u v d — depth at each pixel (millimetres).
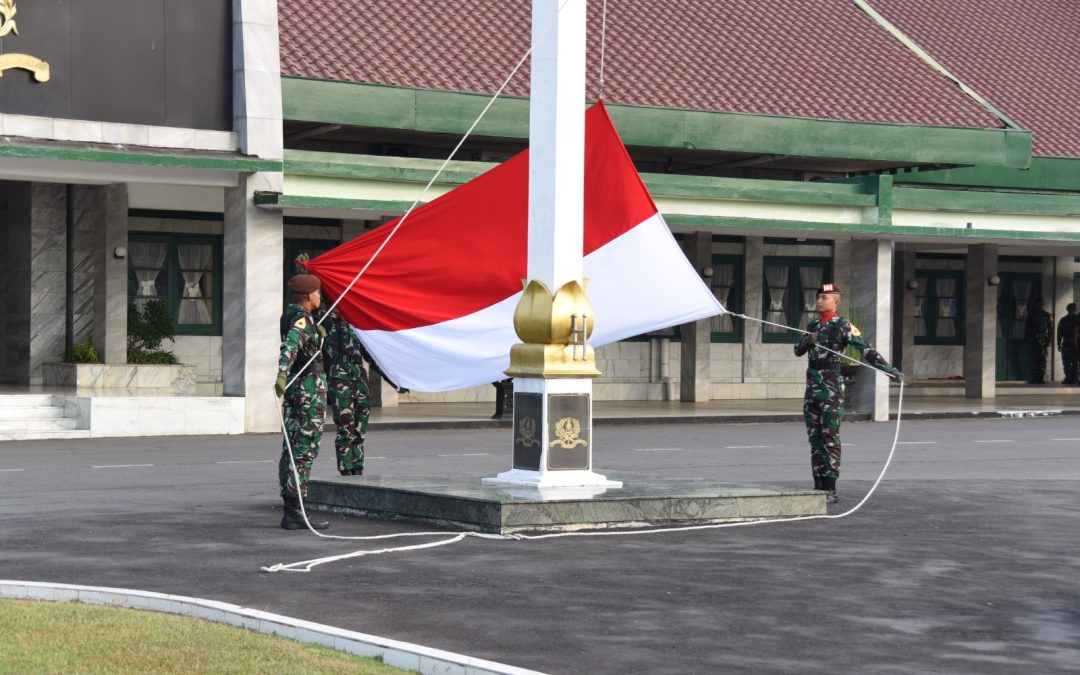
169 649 8289
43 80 25562
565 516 13703
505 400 29828
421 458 21812
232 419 26453
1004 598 10727
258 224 26766
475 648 8789
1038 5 46719
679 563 12031
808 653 8852
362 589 10617
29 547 12406
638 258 16500
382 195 27844
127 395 28156
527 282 14938
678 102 32219
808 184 32000
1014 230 34156
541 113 14914
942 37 42594
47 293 30047
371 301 16609
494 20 32625
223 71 27219
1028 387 43750
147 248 31906
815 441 16391
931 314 42812
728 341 38375
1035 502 16688
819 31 37625
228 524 13961
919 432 28766
